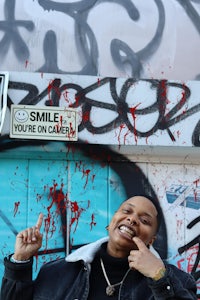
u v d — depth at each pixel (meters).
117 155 3.72
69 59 3.78
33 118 3.58
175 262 3.70
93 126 3.64
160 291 2.33
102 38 3.83
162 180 3.76
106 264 2.54
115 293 2.47
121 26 3.86
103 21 3.85
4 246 3.57
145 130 3.69
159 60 3.87
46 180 3.65
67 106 3.62
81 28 3.82
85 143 3.62
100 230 3.66
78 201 3.67
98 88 3.68
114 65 3.82
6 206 3.60
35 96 3.60
